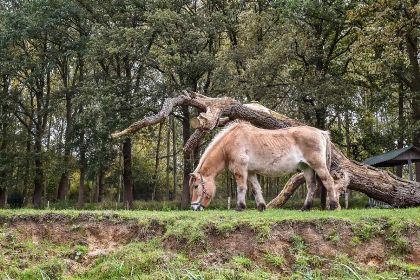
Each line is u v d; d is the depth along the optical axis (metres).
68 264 9.07
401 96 31.84
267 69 27.66
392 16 22.61
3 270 8.74
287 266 8.68
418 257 8.97
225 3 34.84
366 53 25.44
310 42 28.83
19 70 38.44
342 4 28.70
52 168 36.69
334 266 8.57
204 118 14.54
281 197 16.73
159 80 36.25
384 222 9.55
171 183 52.34
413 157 21.95
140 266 8.75
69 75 45.34
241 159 11.70
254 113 15.39
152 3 32.75
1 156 37.19
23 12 36.12
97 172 36.03
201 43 31.48
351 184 15.33
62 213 10.38
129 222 10.00
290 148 11.84
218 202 33.69
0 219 10.28
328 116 32.72
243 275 8.18
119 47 30.58
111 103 30.81
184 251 9.02
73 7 35.19
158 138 42.12
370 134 32.59
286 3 28.14
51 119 45.75
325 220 9.49
